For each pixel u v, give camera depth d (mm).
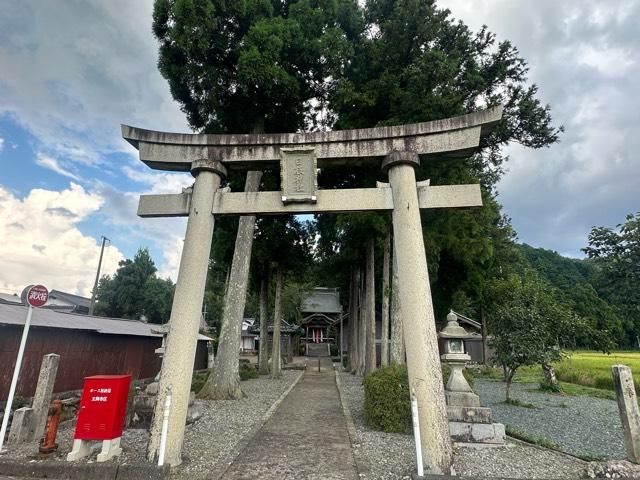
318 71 14820
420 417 4832
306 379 19031
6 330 10578
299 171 5844
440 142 5758
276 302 20234
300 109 16000
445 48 13586
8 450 6102
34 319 11789
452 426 6711
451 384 7367
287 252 20109
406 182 5645
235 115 15219
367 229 14938
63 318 13711
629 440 5113
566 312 13055
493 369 24172
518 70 13195
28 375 11188
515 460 5793
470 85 12516
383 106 13461
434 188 5703
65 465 5000
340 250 20766
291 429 7773
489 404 12203
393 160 5660
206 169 5965
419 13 12398
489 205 18203
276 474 5113
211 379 12242
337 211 5855
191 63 13461
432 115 12023
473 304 28016
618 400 5352
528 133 13344
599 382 17062
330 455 5957
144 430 7387
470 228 18250
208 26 12539
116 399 5574
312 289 40469
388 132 5914
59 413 5891
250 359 36188
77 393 12883
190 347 5379
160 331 8234
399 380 7734
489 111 5551
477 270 21938
